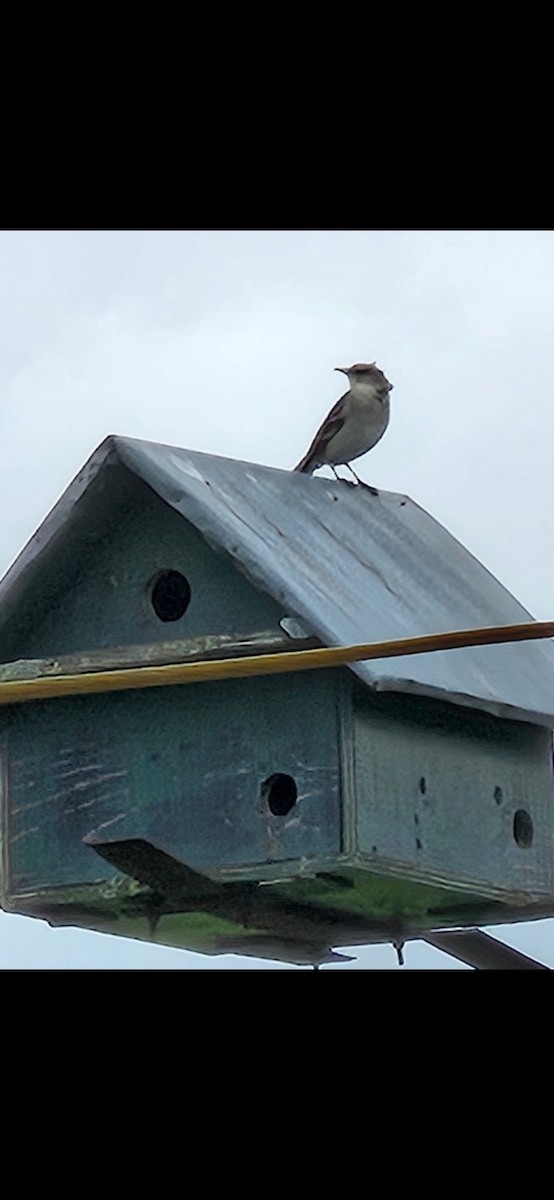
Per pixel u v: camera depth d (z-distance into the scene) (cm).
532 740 688
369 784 613
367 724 617
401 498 735
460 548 727
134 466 637
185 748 634
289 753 616
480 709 646
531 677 682
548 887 683
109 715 648
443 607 674
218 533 625
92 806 646
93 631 660
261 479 680
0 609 661
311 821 610
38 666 655
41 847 651
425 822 632
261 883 614
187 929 654
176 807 632
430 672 626
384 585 662
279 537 645
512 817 671
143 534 654
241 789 623
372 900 646
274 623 626
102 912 650
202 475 652
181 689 637
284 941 663
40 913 657
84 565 663
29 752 659
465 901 664
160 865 529
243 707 626
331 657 425
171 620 652
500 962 523
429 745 641
